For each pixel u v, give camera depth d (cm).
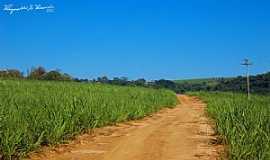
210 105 3841
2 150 1390
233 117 2011
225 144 1748
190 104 5725
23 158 1445
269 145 1393
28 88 3750
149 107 3694
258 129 1608
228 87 10612
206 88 12162
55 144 1684
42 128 1662
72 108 2123
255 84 9338
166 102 4828
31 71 7356
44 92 3291
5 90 3362
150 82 10888
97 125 2364
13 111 1722
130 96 4206
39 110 1883
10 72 6862
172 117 3297
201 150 1678
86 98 2666
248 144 1444
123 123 2678
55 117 1816
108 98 3186
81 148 1695
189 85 14000
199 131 2283
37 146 1558
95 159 1483
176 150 1669
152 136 2045
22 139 1476
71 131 1878
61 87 4275
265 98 5175
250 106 2545
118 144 1798
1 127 1475
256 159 1335
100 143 1823
